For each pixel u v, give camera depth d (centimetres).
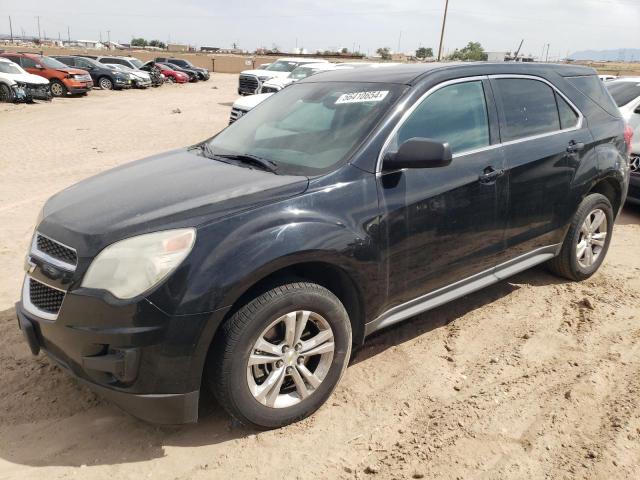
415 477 263
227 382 267
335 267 297
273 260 266
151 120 1656
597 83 481
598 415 309
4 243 557
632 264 543
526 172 390
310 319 293
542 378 344
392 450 281
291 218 279
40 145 1155
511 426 299
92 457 273
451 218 346
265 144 362
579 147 432
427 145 299
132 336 249
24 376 337
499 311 433
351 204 301
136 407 263
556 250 448
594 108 463
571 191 431
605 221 485
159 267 252
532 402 320
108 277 253
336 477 264
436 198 335
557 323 415
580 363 361
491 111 380
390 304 334
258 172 321
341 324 301
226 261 258
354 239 296
